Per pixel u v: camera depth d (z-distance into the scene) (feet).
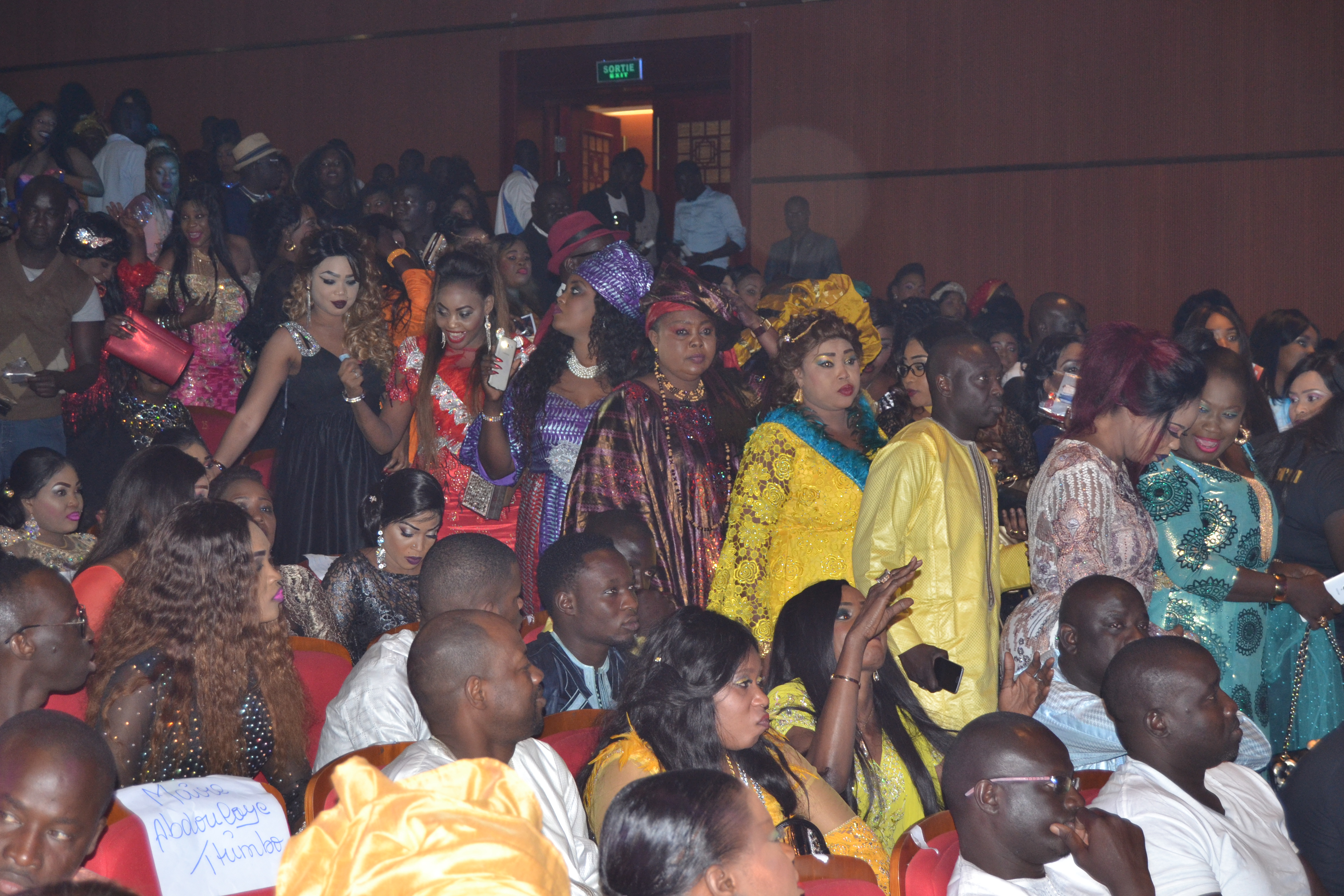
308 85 42.37
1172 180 35.40
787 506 12.31
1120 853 7.41
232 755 8.74
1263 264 34.81
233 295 22.65
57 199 18.31
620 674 10.93
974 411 11.64
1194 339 14.98
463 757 7.30
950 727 11.11
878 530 11.25
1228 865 8.16
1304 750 11.83
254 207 23.35
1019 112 36.60
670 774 5.50
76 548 13.98
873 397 19.76
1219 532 12.21
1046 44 36.24
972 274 37.32
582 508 13.05
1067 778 7.46
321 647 10.71
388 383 16.26
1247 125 34.71
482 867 3.31
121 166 32.94
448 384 15.93
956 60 37.09
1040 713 10.24
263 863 7.17
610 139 44.06
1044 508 10.75
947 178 37.37
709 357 13.35
